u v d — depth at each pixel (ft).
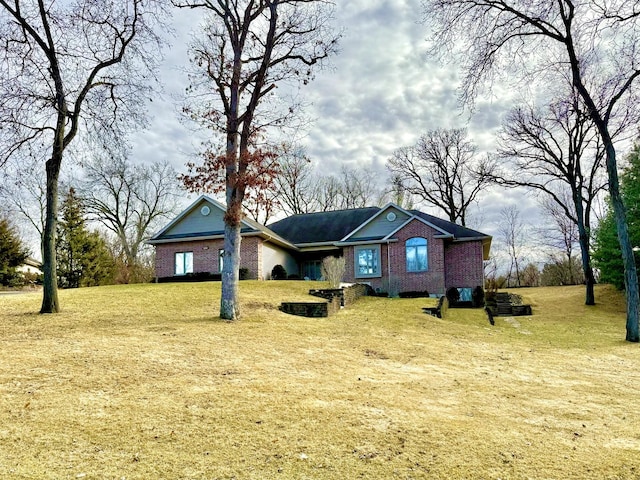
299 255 104.73
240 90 46.55
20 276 113.09
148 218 147.95
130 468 13.19
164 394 20.30
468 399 22.58
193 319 41.88
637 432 18.34
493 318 65.05
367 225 88.33
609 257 81.25
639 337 48.01
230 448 14.89
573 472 13.99
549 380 28.25
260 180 43.57
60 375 22.44
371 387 23.72
